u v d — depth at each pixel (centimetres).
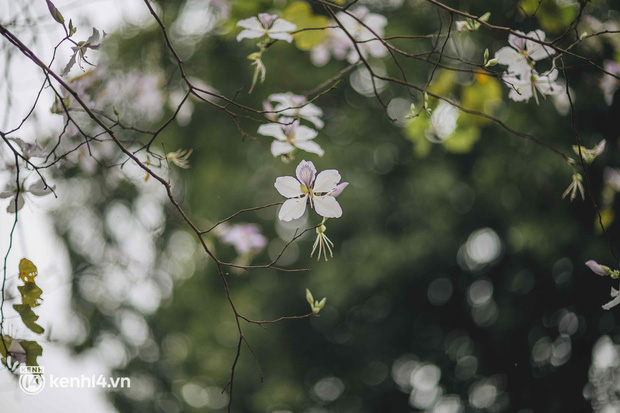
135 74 433
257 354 834
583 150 206
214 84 550
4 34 162
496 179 589
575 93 387
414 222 763
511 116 521
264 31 219
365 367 871
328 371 884
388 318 838
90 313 656
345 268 779
